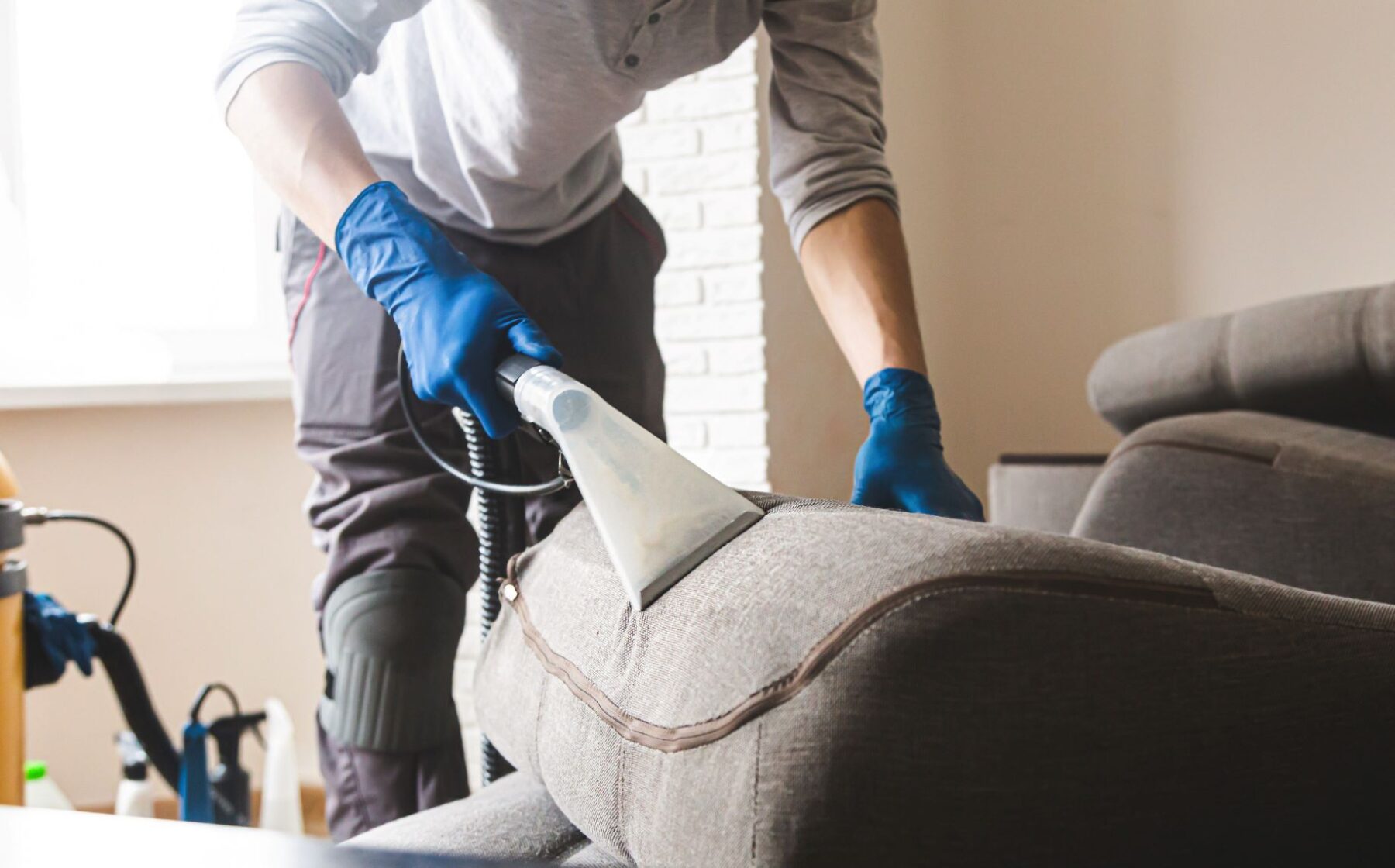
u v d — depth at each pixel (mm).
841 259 1123
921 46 3275
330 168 820
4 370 2494
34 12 2582
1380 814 426
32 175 2578
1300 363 1460
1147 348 1804
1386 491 1037
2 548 1271
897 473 974
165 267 2717
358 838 676
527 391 636
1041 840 398
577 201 1174
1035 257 3463
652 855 448
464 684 2631
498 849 622
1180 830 408
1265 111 3211
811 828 392
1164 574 421
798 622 427
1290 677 418
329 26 868
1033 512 2129
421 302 750
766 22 1191
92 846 276
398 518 1094
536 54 952
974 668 398
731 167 2578
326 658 1106
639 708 477
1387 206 3105
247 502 2707
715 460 2594
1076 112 3400
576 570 603
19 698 1320
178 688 2676
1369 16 3102
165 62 2668
